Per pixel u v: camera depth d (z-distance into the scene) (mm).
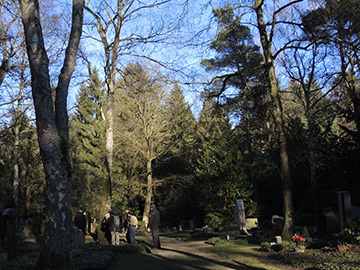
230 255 11836
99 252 11234
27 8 7363
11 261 9320
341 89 24891
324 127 31469
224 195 25891
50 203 6926
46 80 7211
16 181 22391
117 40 16625
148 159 34062
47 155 6977
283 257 10266
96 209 31156
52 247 6770
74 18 8438
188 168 38906
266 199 30688
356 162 21906
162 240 22562
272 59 14820
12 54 17672
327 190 21500
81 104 40500
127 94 31016
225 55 24516
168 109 34469
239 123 29734
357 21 15961
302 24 14438
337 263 8281
